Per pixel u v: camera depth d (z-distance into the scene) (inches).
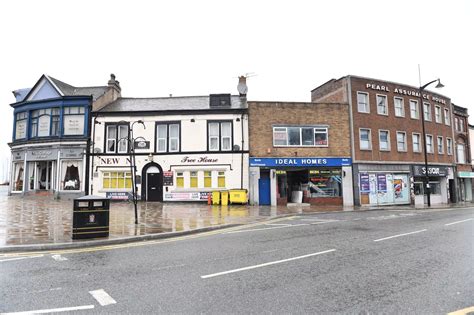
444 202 1159.6
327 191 924.6
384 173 997.2
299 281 214.8
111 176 909.8
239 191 843.4
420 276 224.2
